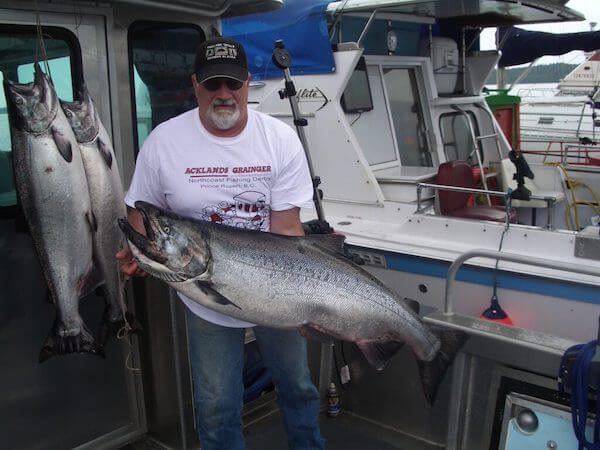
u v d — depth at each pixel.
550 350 2.39
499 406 2.61
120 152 2.95
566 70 11.66
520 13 6.10
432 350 2.45
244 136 2.22
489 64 7.07
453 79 7.02
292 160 2.32
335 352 3.33
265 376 3.49
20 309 2.63
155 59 3.05
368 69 5.79
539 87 12.24
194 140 2.21
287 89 4.09
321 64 5.04
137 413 3.11
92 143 2.37
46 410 2.77
